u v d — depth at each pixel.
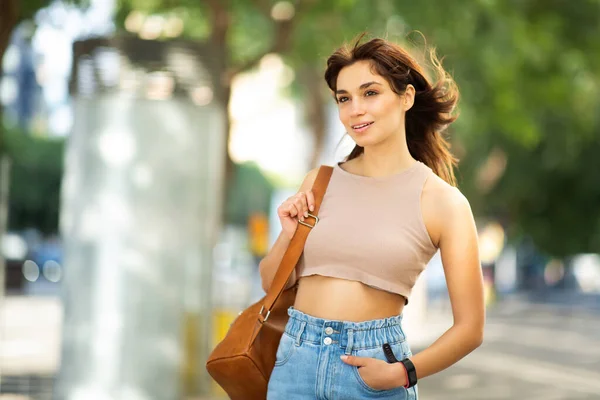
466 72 23.92
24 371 18.17
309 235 4.68
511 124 25.11
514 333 34.38
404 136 4.77
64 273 12.77
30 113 61.44
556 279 76.44
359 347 4.51
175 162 12.83
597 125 38.81
